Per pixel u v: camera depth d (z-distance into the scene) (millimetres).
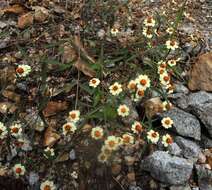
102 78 445
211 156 422
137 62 465
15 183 402
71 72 455
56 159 406
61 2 526
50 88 445
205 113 436
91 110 419
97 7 511
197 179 405
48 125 427
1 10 516
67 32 489
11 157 412
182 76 473
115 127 405
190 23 534
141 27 502
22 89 449
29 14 504
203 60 468
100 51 469
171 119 429
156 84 445
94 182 398
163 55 470
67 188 397
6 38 488
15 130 407
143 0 553
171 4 555
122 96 425
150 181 402
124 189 397
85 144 404
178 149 415
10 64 466
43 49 474
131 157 410
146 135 412
